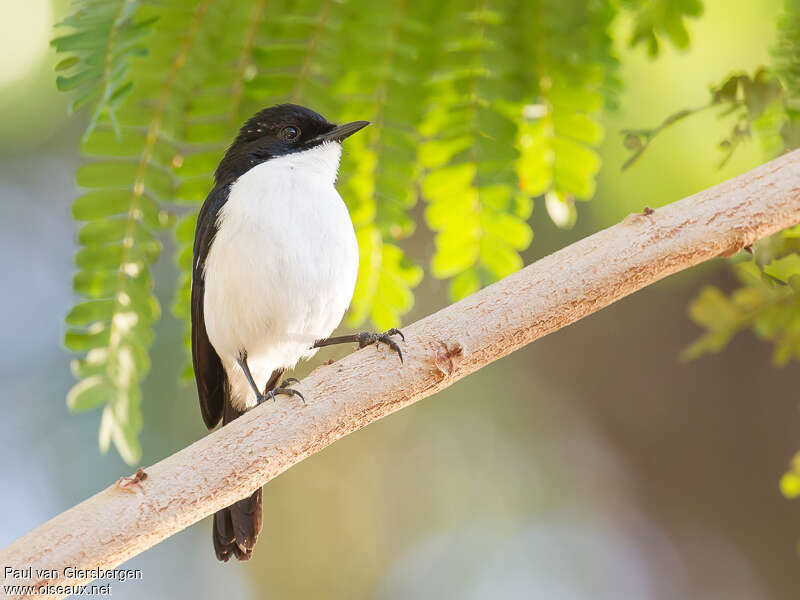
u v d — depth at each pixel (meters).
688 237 7.25
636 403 16.44
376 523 16.42
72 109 7.45
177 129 8.62
